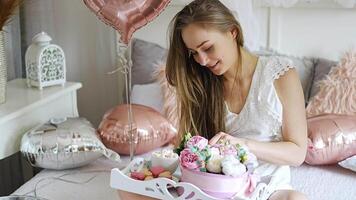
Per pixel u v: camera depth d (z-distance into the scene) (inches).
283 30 92.4
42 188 69.9
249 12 89.3
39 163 75.1
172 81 64.9
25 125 77.7
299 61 89.2
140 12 72.8
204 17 57.2
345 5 85.4
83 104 110.1
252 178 53.9
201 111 65.7
